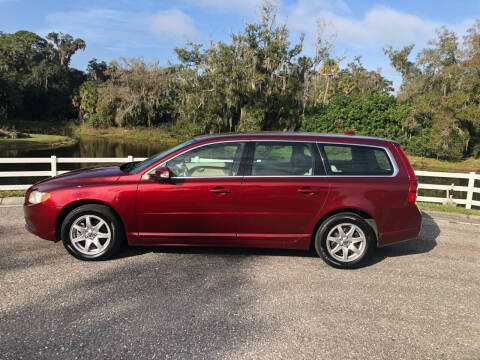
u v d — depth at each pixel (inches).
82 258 175.2
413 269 182.5
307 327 125.6
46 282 151.7
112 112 2891.2
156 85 2640.3
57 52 3745.1
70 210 179.0
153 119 2768.2
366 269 180.1
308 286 157.8
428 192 814.5
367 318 133.3
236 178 175.9
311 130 1796.3
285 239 180.2
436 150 1563.7
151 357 106.3
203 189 173.5
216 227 177.6
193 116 1835.6
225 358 107.2
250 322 127.2
